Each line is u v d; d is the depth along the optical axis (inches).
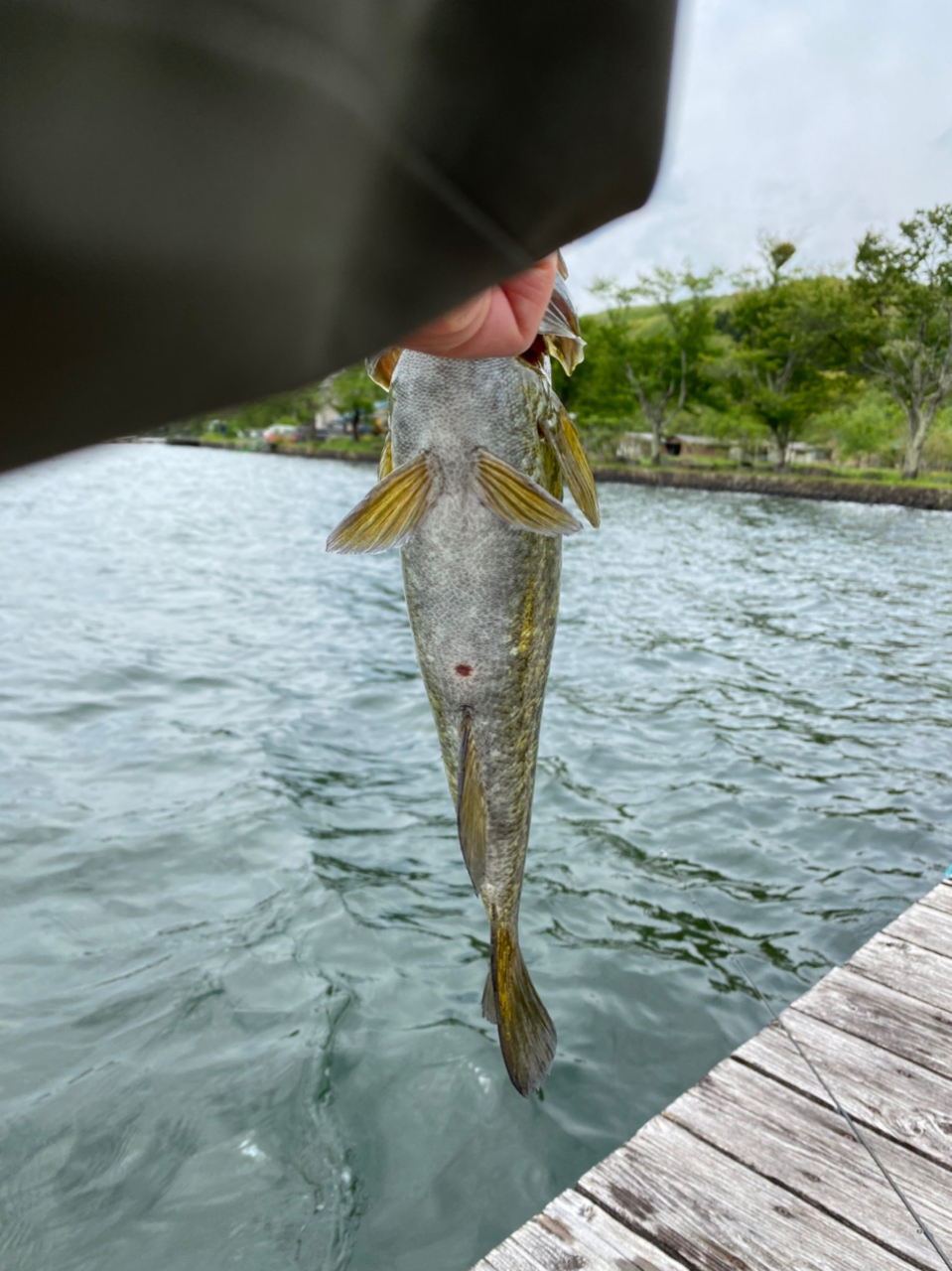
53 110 6.3
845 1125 121.5
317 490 1795.0
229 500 1502.2
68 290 6.5
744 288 2573.8
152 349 6.9
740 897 248.1
